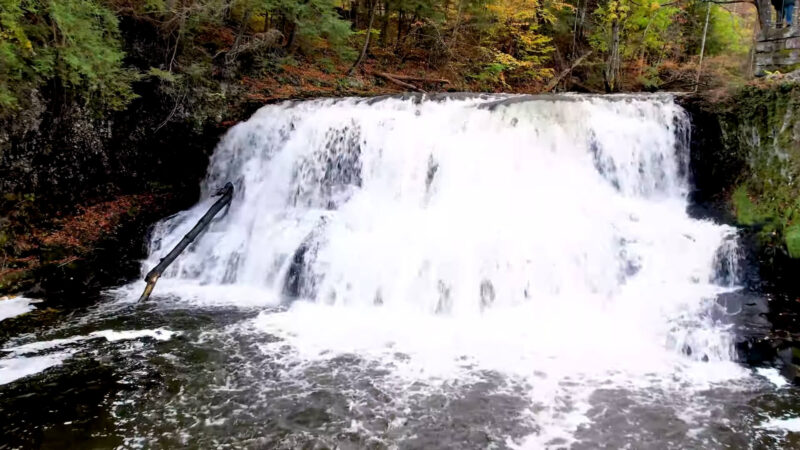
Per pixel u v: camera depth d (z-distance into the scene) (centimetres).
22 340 770
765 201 927
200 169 1354
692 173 1093
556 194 1065
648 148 1105
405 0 2052
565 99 1160
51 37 1021
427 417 579
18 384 645
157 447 526
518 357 720
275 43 1755
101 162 1199
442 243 948
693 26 2266
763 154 961
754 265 853
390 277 912
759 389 632
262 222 1140
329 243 1005
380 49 2225
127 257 1107
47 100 1064
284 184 1238
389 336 792
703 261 877
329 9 1689
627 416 579
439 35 2103
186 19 1308
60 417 577
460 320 844
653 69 2161
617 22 2064
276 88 1597
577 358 714
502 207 1032
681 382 651
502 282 876
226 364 700
